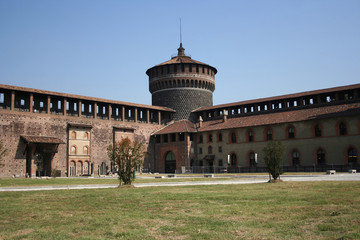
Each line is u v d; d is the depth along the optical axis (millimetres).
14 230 13695
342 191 24578
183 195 24750
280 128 74875
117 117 86500
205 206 18938
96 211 18000
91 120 80062
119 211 17859
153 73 103375
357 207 17312
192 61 103500
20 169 67250
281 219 14852
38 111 71938
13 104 68250
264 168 75438
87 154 78062
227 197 22859
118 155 36344
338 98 73062
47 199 23453
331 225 13414
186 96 98938
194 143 89312
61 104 76750
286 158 73250
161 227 13820
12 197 24891
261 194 24312
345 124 66688
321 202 19281
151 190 29969
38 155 70312
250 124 79125
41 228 14023
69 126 75750
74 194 26750
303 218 14969
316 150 69562
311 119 70125
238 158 80500
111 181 46812
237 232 12688
